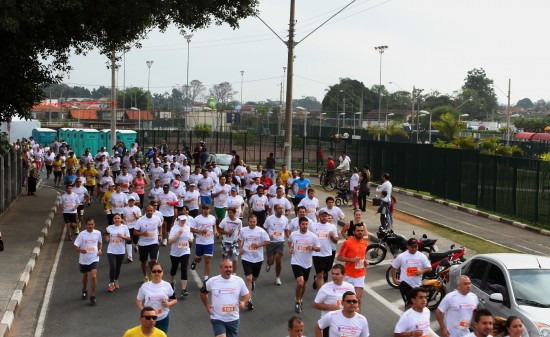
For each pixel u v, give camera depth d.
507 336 8.34
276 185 22.17
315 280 15.73
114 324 12.93
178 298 14.85
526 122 108.44
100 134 57.19
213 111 91.56
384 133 68.75
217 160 38.03
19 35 22.97
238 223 15.83
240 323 12.99
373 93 132.50
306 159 53.31
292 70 28.69
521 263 11.41
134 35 27.25
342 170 36.44
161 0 25.61
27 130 66.19
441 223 26.39
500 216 27.89
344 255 12.69
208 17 28.14
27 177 37.19
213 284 10.45
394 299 15.08
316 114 130.75
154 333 8.15
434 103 133.00
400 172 38.44
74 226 22.08
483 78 155.75
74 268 18.00
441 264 15.01
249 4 27.88
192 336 12.17
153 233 15.77
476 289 11.70
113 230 15.35
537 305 10.41
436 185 34.25
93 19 24.14
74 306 14.19
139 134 69.50
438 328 12.86
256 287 15.96
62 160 39.06
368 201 31.92
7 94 27.77
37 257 19.34
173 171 28.52
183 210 15.05
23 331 12.60
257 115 107.81
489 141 41.72
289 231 15.59
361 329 8.65
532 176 26.16
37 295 15.27
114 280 15.48
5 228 23.53
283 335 12.25
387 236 18.64
